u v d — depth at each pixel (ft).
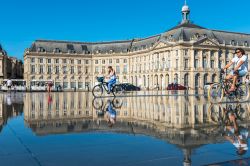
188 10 352.69
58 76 411.95
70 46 421.59
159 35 366.43
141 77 385.09
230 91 52.65
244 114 35.86
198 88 309.22
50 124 28.48
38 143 19.75
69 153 17.21
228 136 21.76
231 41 349.82
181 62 319.68
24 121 30.83
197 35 325.62
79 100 74.28
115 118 33.22
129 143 19.67
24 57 421.59
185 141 20.12
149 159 15.93
